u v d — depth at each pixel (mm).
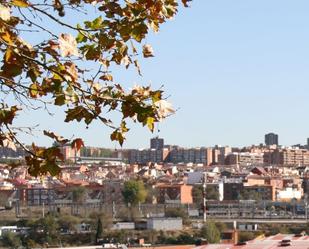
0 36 14102
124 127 16328
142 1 16281
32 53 14617
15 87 15289
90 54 16391
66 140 16500
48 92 15414
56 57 14867
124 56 16641
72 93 15617
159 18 16391
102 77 16516
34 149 16422
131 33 16219
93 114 16094
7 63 14484
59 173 16391
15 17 14648
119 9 16219
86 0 16125
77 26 16219
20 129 16250
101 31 16328
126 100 15961
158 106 15961
